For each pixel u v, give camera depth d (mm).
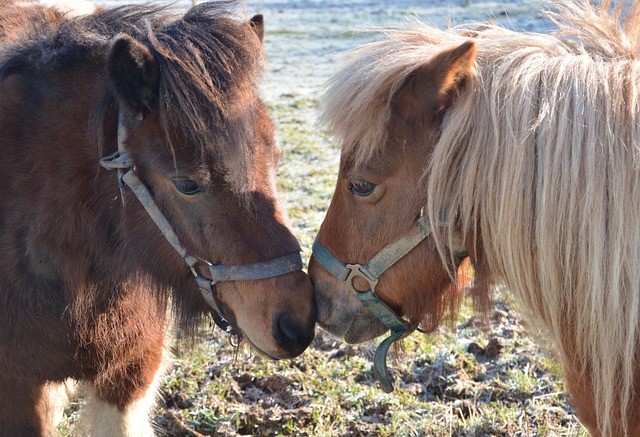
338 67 2916
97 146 2947
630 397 2615
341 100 2764
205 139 2670
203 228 2830
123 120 2873
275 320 2850
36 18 3385
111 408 3533
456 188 2691
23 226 3037
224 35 2812
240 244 2812
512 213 2553
